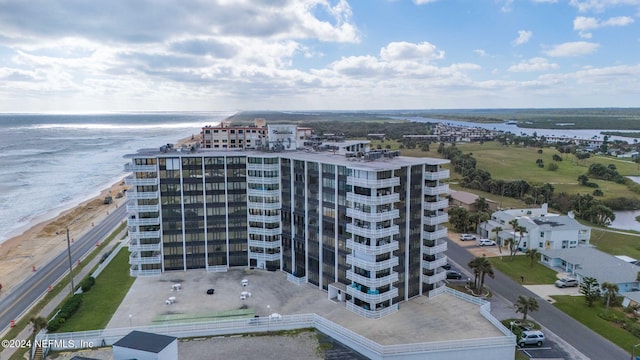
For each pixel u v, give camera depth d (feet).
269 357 231.91
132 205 345.10
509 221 444.14
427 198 302.25
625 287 316.81
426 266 301.43
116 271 360.07
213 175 353.51
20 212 613.11
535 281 340.59
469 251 416.87
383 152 312.50
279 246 357.20
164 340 203.41
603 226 522.88
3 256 419.95
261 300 298.97
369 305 274.77
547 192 618.85
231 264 365.81
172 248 355.77
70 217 571.28
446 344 229.45
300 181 325.83
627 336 255.09
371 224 264.52
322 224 309.83
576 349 242.37
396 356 226.58
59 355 234.99
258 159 347.36
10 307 299.99
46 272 369.30
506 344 231.50
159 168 345.72
